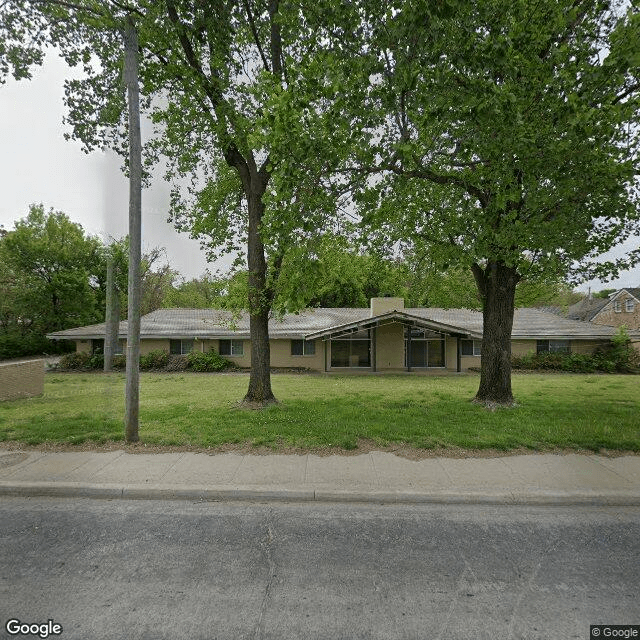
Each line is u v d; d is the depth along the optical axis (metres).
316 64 6.23
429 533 4.07
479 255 8.31
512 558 3.62
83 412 9.23
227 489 4.91
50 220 30.77
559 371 20.56
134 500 4.86
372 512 4.55
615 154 6.78
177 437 6.89
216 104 9.38
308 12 6.36
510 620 2.82
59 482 5.07
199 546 3.80
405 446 6.56
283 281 9.93
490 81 6.34
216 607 2.94
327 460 5.92
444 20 5.73
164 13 8.16
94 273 32.72
